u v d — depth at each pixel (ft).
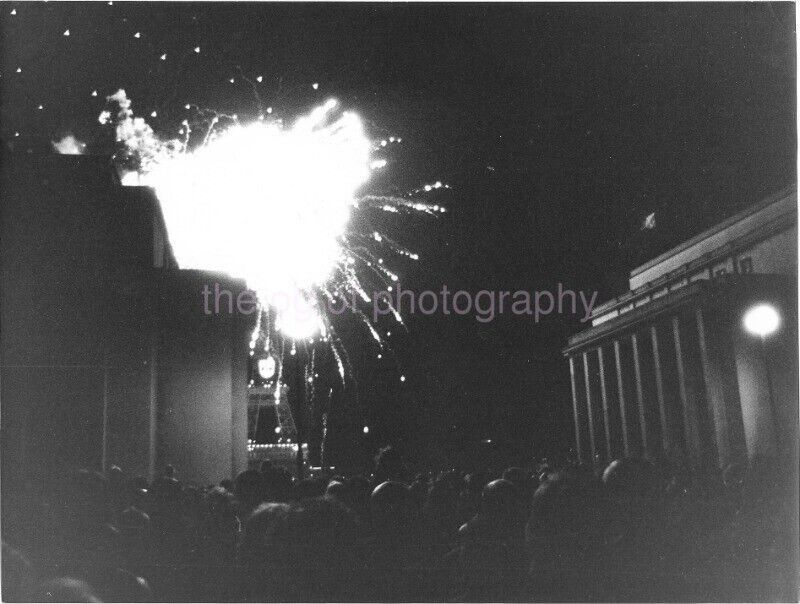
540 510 29.14
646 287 311.68
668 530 30.25
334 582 24.47
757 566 29.40
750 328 152.97
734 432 222.89
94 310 120.06
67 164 123.34
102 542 28.60
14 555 19.10
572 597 27.45
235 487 47.75
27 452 113.29
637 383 285.23
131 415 118.21
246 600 24.86
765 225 248.32
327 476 51.88
